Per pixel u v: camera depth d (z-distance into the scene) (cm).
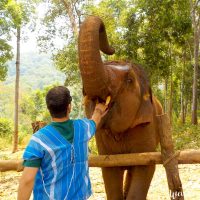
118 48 2267
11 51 2405
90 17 375
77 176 330
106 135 478
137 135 468
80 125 343
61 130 328
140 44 2273
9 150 2272
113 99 417
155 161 462
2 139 2689
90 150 1364
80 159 334
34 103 5475
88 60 362
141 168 475
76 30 1798
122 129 445
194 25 2727
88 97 408
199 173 955
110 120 427
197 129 2175
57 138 324
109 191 502
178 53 3766
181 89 4072
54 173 321
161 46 2316
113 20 2191
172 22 2239
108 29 2170
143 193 473
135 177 477
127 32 2264
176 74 4125
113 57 2308
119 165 467
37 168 317
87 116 430
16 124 2134
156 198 759
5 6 1992
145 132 471
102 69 374
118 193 501
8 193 931
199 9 2788
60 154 322
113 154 489
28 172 314
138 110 448
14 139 2117
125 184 564
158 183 895
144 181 476
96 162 471
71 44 2095
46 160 319
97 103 410
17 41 2138
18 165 509
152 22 2266
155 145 498
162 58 2308
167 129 460
